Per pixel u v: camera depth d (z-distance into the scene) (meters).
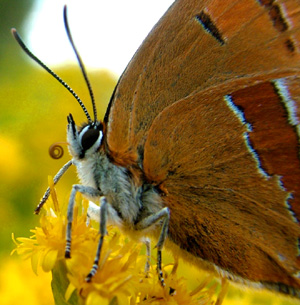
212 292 0.11
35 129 0.14
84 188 0.11
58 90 0.15
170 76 0.11
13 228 0.13
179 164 0.11
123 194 0.11
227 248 0.11
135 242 0.11
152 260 0.11
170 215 0.11
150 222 0.11
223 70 0.11
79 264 0.11
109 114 0.11
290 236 0.11
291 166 0.11
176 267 0.11
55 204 0.11
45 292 0.12
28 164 0.14
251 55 0.11
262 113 0.11
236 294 0.12
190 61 0.11
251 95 0.11
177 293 0.11
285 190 0.11
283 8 0.11
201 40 0.11
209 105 0.11
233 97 0.11
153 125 0.11
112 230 0.11
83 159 0.11
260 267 0.11
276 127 0.11
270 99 0.11
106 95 0.16
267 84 0.11
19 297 0.12
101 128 0.11
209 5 0.11
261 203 0.11
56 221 0.11
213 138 0.11
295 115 0.11
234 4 0.11
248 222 0.11
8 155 0.14
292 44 0.11
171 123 0.11
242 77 0.11
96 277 0.10
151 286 0.11
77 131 0.11
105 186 0.11
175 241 0.11
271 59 0.11
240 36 0.11
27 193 0.14
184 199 0.11
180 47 0.11
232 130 0.11
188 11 0.11
